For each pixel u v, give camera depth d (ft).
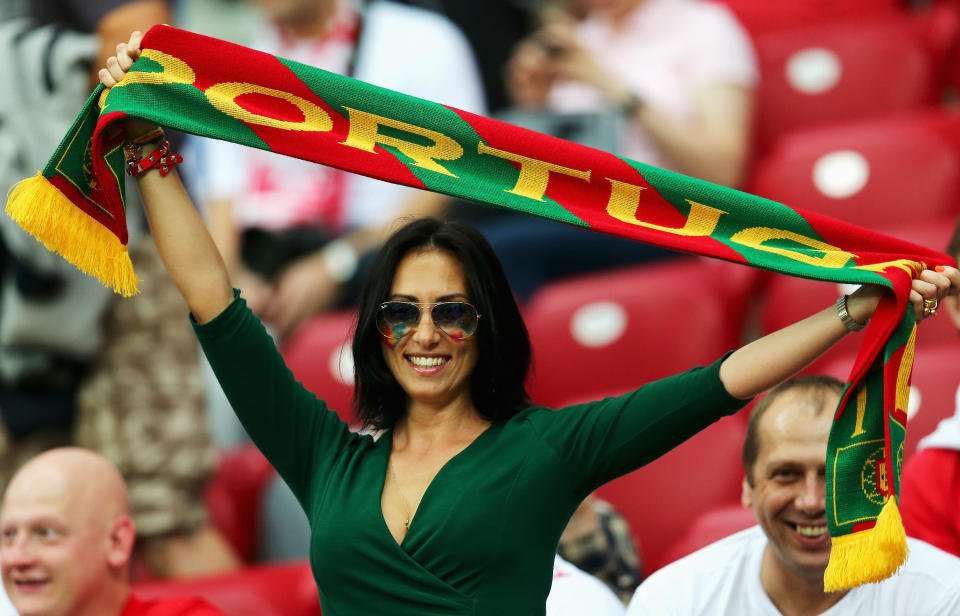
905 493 36.63
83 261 28.89
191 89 28.58
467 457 28.02
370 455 28.89
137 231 51.62
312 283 64.75
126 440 51.11
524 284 60.75
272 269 65.51
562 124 62.13
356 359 29.35
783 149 64.59
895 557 25.82
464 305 28.12
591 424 27.68
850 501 26.99
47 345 49.34
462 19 72.79
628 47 68.13
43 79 48.42
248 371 28.53
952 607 31.58
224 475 57.26
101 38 49.88
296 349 61.26
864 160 62.23
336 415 29.84
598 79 65.00
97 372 51.13
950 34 71.41
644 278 58.13
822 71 71.05
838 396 32.37
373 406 29.55
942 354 48.03
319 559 27.71
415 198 65.46
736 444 48.78
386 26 68.44
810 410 31.94
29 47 48.55
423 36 68.74
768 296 58.13
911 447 46.03
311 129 28.91
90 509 38.52
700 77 66.33
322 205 66.39
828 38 72.08
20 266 48.21
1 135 48.03
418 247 28.84
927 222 60.34
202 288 28.40
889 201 61.21
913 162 61.52
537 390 57.52
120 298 51.39
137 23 50.19
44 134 48.26
